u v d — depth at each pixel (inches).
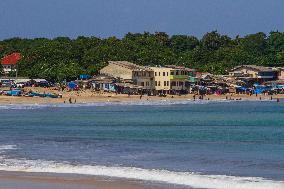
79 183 2792.8
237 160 3688.5
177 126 6756.9
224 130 6186.0
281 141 4970.5
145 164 3496.6
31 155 3897.6
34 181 2856.8
